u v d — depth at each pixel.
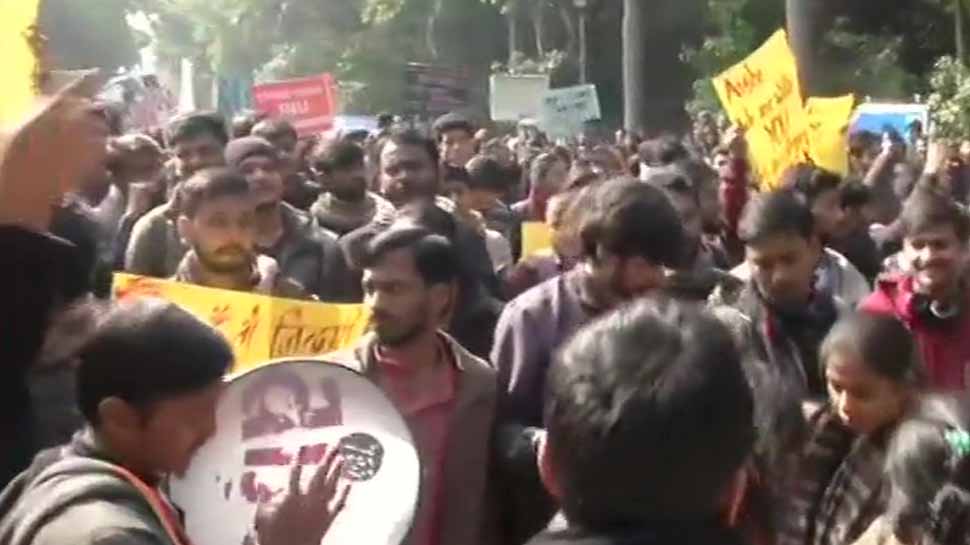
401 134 7.41
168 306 3.04
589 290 4.45
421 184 7.32
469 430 4.36
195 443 3.02
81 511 2.75
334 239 6.68
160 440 2.98
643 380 2.27
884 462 3.90
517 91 23.81
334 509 3.34
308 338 4.94
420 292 4.31
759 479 3.54
